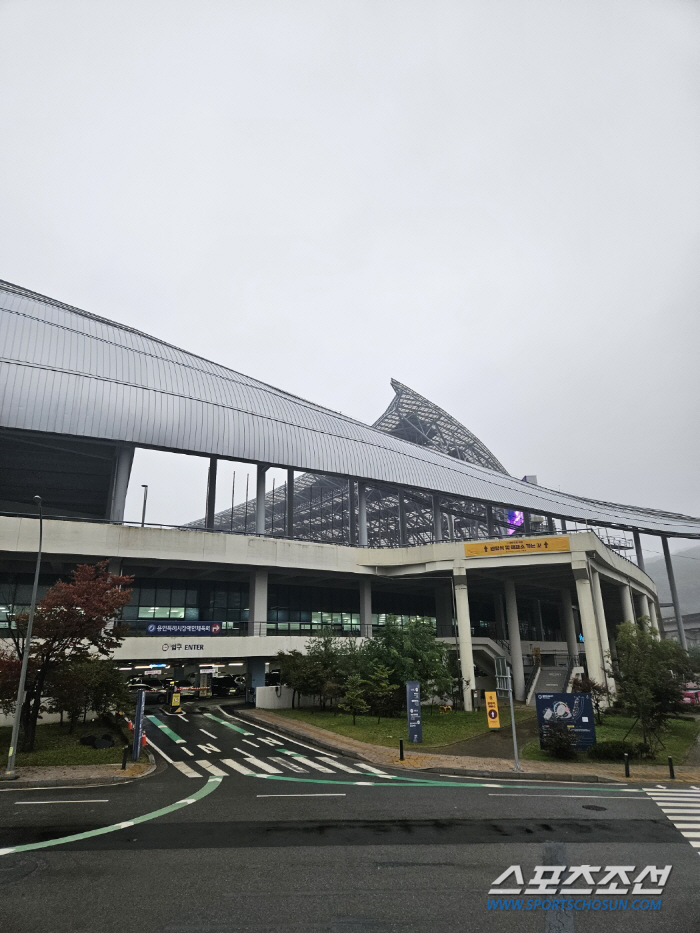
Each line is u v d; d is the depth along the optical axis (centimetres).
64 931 818
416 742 2756
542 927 836
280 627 5284
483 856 1138
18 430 4028
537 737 2911
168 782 1933
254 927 832
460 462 7206
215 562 4247
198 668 4981
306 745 2772
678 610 7450
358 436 6016
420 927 834
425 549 4716
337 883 996
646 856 1139
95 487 5475
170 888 973
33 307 4575
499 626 6469
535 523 9019
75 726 2977
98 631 2664
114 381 4491
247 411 5153
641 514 8362
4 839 1248
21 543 3622
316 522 9469
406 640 3816
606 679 3844
